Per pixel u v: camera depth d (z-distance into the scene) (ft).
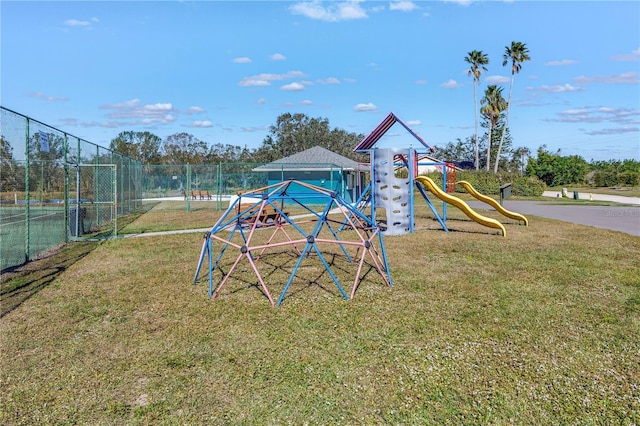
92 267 24.25
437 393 10.41
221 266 24.41
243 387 10.75
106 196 47.85
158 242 33.40
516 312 16.22
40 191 28.07
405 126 37.81
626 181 140.77
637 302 17.46
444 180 45.60
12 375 11.43
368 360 12.18
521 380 11.03
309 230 41.83
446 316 15.78
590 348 12.98
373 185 37.83
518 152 202.28
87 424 9.29
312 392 10.46
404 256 27.14
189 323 15.20
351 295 18.15
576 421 9.27
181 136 182.09
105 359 12.38
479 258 26.40
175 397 10.31
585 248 29.99
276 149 179.42
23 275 22.31
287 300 17.79
